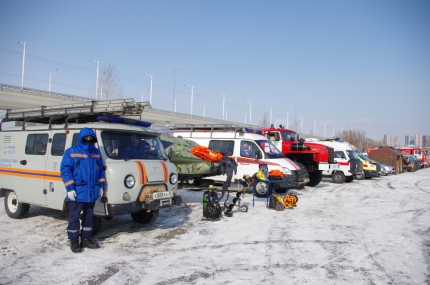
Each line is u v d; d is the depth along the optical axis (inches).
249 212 385.1
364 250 250.1
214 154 391.5
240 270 205.6
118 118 286.7
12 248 238.4
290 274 200.8
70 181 228.2
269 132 678.5
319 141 858.1
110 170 250.8
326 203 462.6
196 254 234.2
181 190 543.5
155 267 207.5
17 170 319.6
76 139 276.1
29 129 320.5
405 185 739.4
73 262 212.8
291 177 510.6
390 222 345.7
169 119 2113.7
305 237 283.1
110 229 297.0
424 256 237.6
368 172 893.8
